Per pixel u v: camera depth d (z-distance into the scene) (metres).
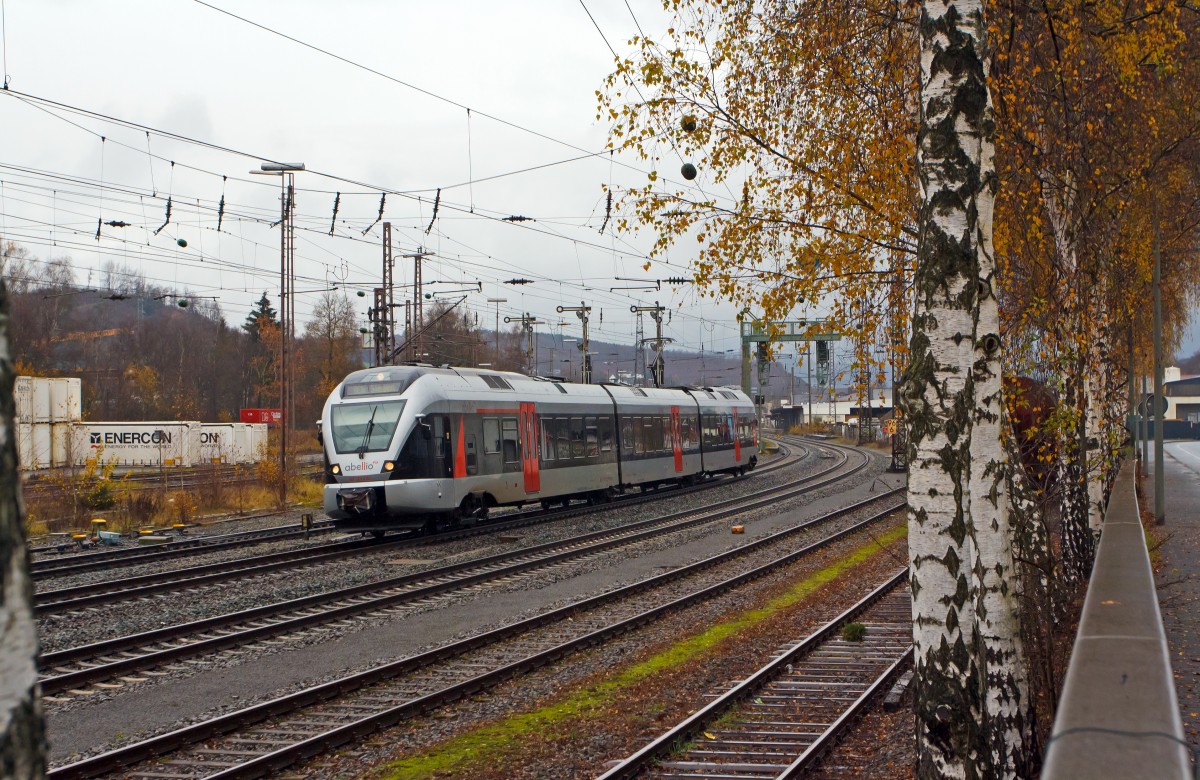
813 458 62.16
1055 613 11.08
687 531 25.97
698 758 8.89
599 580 18.77
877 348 11.81
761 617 15.55
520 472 27.92
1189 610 12.72
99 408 69.19
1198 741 7.52
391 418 23.92
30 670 2.02
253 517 31.75
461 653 12.91
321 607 16.09
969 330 7.38
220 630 14.45
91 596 16.38
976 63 7.47
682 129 11.76
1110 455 15.25
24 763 1.99
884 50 11.62
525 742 9.31
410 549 22.88
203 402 82.44
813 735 9.49
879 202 11.43
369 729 9.62
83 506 31.02
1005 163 11.36
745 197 11.81
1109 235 14.38
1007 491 9.39
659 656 12.94
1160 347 22.25
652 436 36.66
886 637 13.81
